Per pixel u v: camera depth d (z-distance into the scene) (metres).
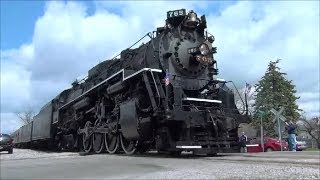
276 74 49.03
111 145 17.62
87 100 20.77
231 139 14.76
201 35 16.47
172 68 15.24
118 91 17.02
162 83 14.88
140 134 14.79
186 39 15.84
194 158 13.46
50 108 26.67
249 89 16.14
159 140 14.48
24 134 37.59
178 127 14.15
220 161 11.91
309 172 8.81
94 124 20.03
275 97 48.09
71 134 23.23
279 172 8.77
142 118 14.91
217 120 14.23
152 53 15.55
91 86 20.89
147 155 15.55
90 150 19.98
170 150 14.26
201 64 15.87
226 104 15.65
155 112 14.15
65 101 25.92
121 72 16.56
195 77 15.73
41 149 30.59
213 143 14.09
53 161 12.65
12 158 15.84
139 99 15.23
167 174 8.46
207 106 15.16
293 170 9.13
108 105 18.77
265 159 12.89
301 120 57.84
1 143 24.56
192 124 13.75
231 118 14.73
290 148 23.78
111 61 20.02
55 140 26.69
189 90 15.42
